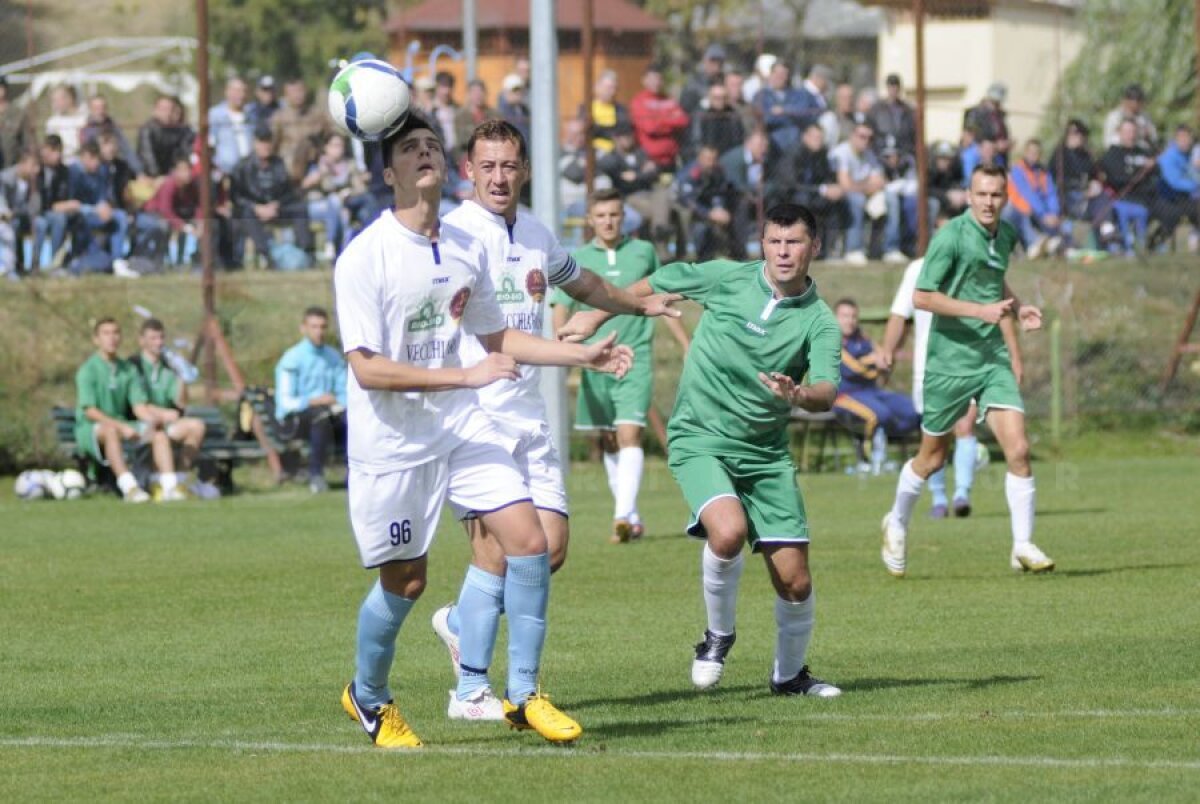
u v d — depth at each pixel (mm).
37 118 65625
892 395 52406
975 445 41875
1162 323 60938
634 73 71562
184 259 57625
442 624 21172
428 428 17922
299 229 58062
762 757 17641
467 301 18125
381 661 18406
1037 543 36938
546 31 48719
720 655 21703
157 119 58094
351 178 58750
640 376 37438
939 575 32531
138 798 16406
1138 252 62156
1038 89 71438
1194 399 59906
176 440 49188
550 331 47625
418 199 17578
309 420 49969
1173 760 17234
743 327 21359
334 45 97125
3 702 21891
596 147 57906
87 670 24344
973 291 31688
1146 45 69938
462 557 36781
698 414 21719
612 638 26250
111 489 50000
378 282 17500
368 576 33844
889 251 60156
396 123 18000
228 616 29297
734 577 21438
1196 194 62344
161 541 39844
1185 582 30891
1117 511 42719
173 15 98312
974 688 21562
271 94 59781
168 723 20281
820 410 20406
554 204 49062
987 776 16641
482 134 21531
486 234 21906
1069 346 58562
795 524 21219
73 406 53656
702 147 58000
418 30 73375
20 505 48062
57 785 17031
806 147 59031
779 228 21062
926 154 58688
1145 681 21797
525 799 16000
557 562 21672
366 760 17828
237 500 48500
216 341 53750
